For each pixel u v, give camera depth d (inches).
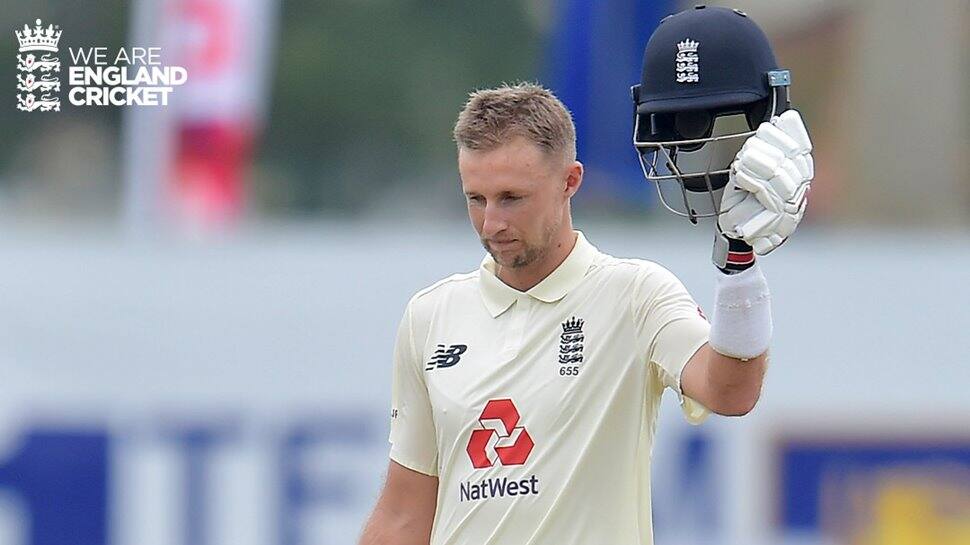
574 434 445.7
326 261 860.6
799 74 1615.4
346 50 2112.5
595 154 1096.8
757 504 852.6
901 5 1482.5
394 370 492.7
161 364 853.2
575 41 1105.4
